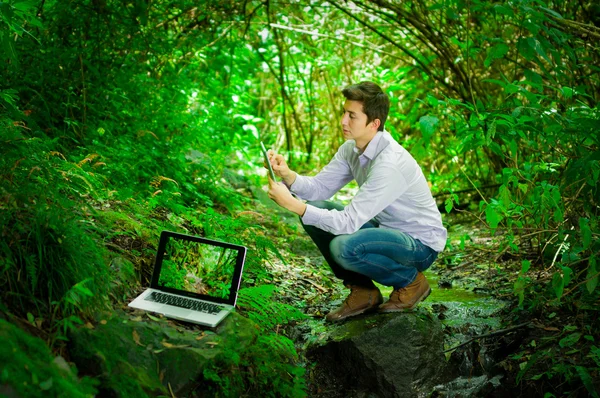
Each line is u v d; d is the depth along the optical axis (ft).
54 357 7.28
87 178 10.85
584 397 9.36
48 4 14.76
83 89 14.02
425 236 10.61
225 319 9.34
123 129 15.19
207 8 18.95
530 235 13.20
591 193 12.14
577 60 14.87
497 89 19.19
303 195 11.31
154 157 15.08
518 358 10.22
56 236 8.59
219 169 18.33
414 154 12.20
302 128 27.96
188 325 9.09
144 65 17.04
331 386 10.25
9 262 7.93
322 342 10.54
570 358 9.92
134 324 8.52
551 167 12.97
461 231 18.15
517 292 10.82
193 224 12.38
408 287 10.77
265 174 25.16
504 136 12.00
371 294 11.03
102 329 8.19
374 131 10.43
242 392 8.70
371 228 10.43
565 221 12.63
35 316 7.98
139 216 11.32
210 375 8.25
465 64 19.17
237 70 25.29
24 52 13.57
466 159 21.71
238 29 23.21
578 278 11.93
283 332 10.94
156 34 17.28
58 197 9.21
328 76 27.73
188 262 10.66
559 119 11.71
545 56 12.42
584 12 15.66
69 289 8.30
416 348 10.18
